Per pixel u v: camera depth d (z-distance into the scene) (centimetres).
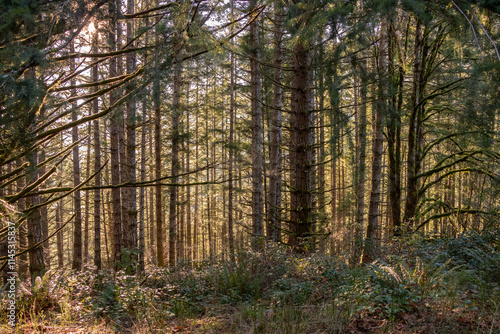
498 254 544
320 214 952
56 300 542
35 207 363
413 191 1084
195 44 334
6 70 256
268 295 543
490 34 313
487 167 924
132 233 970
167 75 334
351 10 334
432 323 337
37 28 266
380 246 696
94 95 338
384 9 324
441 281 404
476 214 952
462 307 359
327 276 550
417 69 1046
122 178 1288
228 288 595
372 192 952
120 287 550
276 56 1072
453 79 802
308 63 728
